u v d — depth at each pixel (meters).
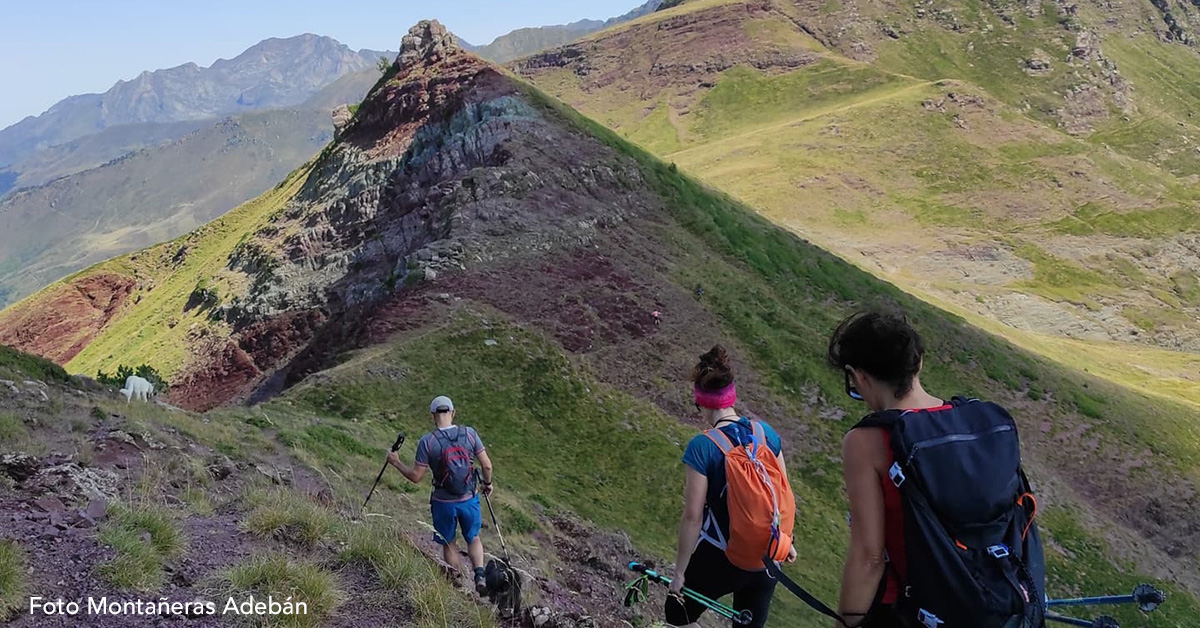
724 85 191.62
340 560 7.25
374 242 53.38
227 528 7.50
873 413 3.70
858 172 133.50
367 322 36.09
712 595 5.70
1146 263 118.81
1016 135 147.38
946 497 3.29
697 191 54.38
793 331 41.50
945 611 3.28
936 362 46.41
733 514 5.42
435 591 6.93
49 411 12.55
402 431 24.80
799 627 19.33
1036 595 3.30
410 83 63.50
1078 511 35.94
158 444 11.55
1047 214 128.38
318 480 14.27
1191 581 34.09
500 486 21.33
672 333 37.75
